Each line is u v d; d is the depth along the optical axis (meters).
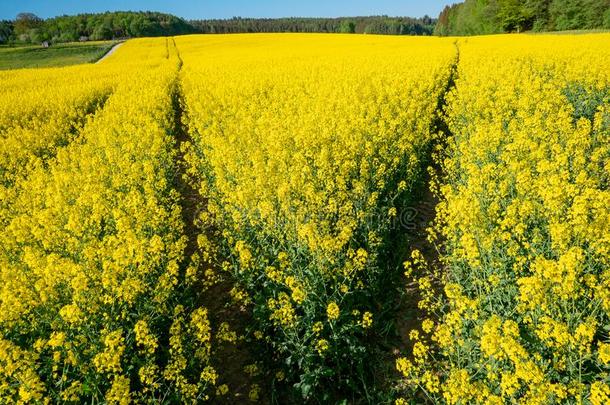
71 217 7.07
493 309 5.33
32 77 32.88
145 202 8.77
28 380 4.01
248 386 5.63
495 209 6.92
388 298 6.88
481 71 19.11
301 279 5.84
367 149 9.80
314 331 5.16
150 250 6.01
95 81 26.89
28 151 12.98
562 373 4.47
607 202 6.20
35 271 5.64
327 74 22.44
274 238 7.04
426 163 12.32
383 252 7.38
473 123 12.80
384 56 29.31
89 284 5.43
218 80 23.03
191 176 13.00
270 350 5.95
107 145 12.36
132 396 4.77
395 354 5.94
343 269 5.93
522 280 4.54
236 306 7.09
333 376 5.43
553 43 30.47
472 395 3.91
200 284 7.64
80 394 4.34
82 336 4.62
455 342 5.12
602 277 5.07
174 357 4.81
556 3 69.31
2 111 17.91
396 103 14.53
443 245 8.42
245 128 12.80
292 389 5.39
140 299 5.74
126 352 4.95
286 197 7.22
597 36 34.41
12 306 4.84
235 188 9.09
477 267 5.91
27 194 9.32
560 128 10.73
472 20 87.75
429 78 18.64
